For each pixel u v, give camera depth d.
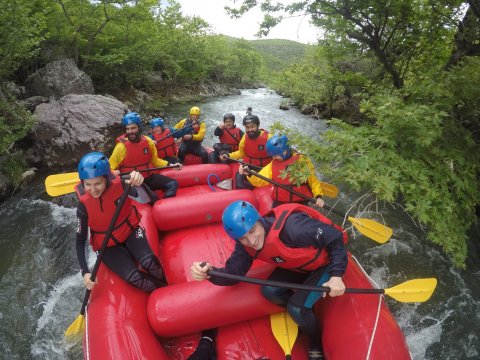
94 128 8.39
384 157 2.93
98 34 13.67
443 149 3.33
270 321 2.42
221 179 4.68
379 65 6.84
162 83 19.84
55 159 8.03
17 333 3.36
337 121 3.38
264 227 2.08
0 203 6.17
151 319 2.27
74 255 4.60
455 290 3.83
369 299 2.35
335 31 6.17
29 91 10.78
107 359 2.01
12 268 4.39
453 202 3.03
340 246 2.07
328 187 3.74
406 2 5.13
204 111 15.67
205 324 2.28
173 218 3.43
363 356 1.98
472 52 4.92
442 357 3.04
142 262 2.63
